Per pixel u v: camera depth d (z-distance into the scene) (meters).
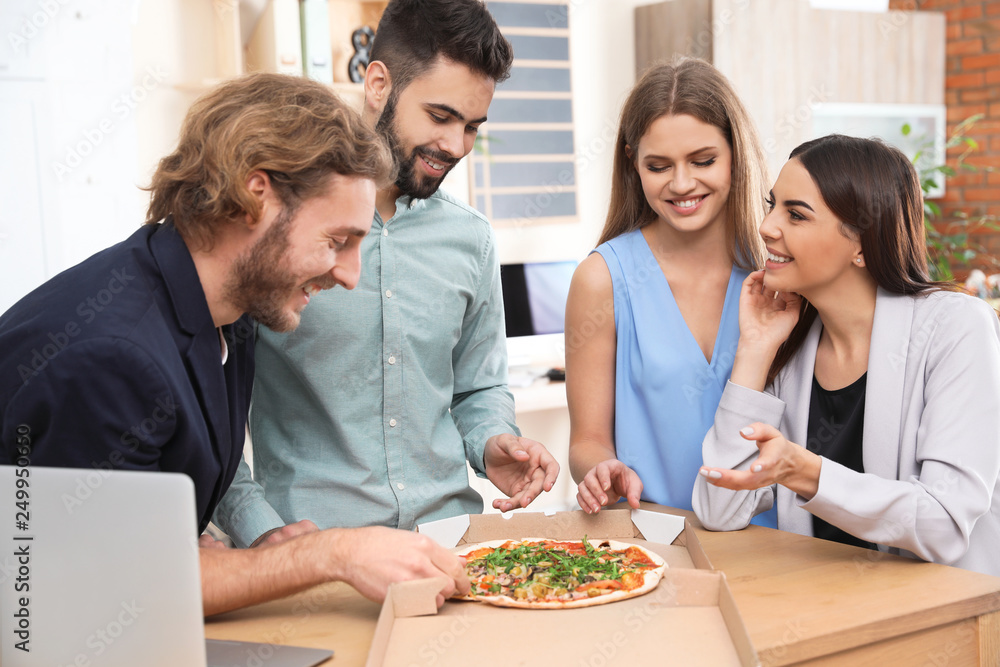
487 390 1.61
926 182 4.73
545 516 1.30
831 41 4.29
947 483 1.15
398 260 1.41
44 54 2.67
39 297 0.93
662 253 1.59
